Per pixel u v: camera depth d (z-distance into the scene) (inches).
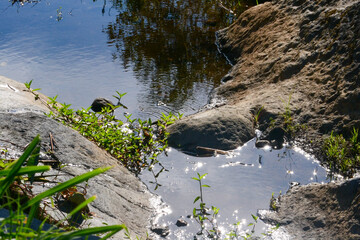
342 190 152.3
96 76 275.1
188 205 161.8
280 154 199.2
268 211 159.2
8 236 60.3
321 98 219.0
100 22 369.4
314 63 238.4
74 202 123.3
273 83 247.0
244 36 308.3
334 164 188.5
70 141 162.1
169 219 152.8
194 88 263.0
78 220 120.3
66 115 206.4
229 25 356.8
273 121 215.0
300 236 146.7
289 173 184.2
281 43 267.7
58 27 358.9
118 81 269.4
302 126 211.5
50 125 163.9
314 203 157.5
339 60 225.5
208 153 201.5
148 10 398.0
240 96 248.5
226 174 184.1
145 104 243.3
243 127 212.2
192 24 362.3
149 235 142.3
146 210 155.3
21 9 404.2
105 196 143.9
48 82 264.4
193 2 415.8
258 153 200.5
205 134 206.5
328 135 204.1
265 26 297.9
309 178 180.2
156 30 350.9
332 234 143.9
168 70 285.9
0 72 274.2
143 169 187.5
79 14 390.3
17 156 135.7
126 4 414.9
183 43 327.6
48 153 148.3
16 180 104.9
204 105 244.2
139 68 287.6
